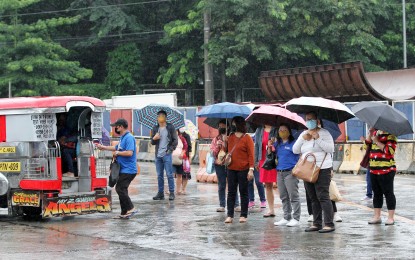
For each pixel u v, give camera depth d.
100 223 14.38
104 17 57.31
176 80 53.91
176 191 19.61
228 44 49.00
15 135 14.67
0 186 14.84
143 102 41.72
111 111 37.75
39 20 52.97
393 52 55.22
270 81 37.00
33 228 13.86
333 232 12.67
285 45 49.22
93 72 61.00
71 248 11.61
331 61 51.81
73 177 15.12
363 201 17.17
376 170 13.20
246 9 48.84
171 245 11.75
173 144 18.09
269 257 10.57
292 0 49.38
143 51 59.19
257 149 15.27
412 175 24.62
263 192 16.05
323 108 12.81
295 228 13.23
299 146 12.68
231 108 15.36
